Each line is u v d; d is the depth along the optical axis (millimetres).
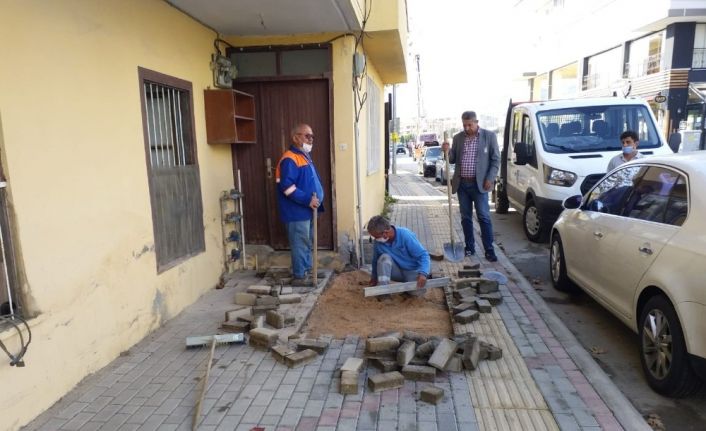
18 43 3148
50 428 3143
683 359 3305
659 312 3580
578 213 5469
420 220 11219
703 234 3283
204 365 3967
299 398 3436
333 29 6203
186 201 5398
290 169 5566
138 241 4461
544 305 5289
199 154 5688
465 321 4676
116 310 4133
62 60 3520
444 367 3699
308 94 6562
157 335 4605
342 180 6648
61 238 3516
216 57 6094
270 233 6875
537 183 8523
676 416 3379
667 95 22891
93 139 3850
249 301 5359
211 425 3129
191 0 4934
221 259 6309
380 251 5547
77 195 3676
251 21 5719
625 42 26266
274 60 6500
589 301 5777
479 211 7117
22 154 3191
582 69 31047
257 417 3211
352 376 3562
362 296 5582
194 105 5578
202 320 4973
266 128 6672
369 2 6277
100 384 3682
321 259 6617
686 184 3697
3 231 3131
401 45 7543
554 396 3416
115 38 4121
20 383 3145
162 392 3557
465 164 7145
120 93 4195
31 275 3260
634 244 4000
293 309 5055
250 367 3914
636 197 4379
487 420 3137
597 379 3664
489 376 3705
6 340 3043
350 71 6418
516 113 10359
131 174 4359
